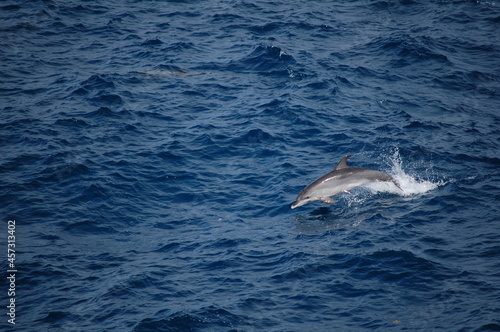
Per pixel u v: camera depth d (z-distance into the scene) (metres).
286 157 103.38
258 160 103.38
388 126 113.38
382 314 64.88
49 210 88.44
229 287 70.81
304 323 64.19
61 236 83.06
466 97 128.50
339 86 129.75
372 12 174.25
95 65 142.50
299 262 74.75
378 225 82.94
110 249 80.69
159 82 132.62
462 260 73.94
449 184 93.50
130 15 173.50
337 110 119.62
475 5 175.38
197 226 86.25
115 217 88.19
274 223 85.88
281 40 154.25
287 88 128.88
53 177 96.19
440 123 115.50
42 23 165.38
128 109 119.88
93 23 167.62
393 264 73.31
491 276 70.25
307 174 98.19
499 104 125.62
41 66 141.50
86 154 103.25
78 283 72.56
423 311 64.81
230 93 127.81
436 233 80.50
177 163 102.31
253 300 68.06
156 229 85.94
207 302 67.75
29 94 126.88
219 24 166.75
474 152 104.19
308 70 136.50
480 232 80.38
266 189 94.94
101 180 95.75
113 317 65.38
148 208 90.88
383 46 149.88
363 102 123.81
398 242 78.44
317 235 81.44
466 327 61.31
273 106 120.31
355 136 109.44
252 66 140.38
